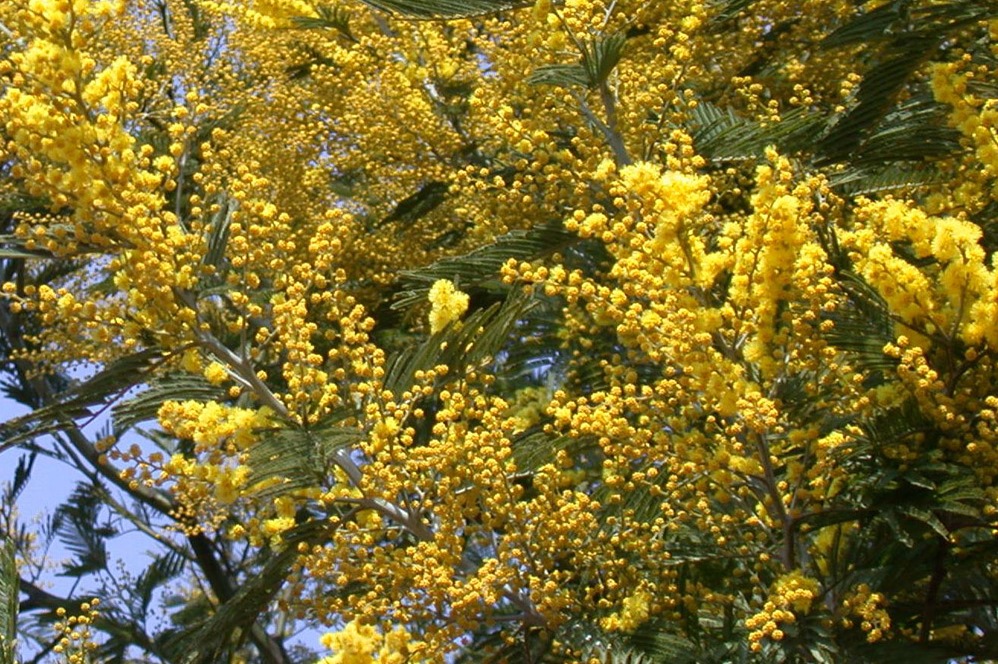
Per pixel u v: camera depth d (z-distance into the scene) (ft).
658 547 11.85
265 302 13.79
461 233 20.20
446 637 11.28
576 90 15.49
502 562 11.68
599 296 11.36
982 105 13.28
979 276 10.60
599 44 14.42
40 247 11.80
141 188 11.53
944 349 11.18
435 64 20.85
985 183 13.52
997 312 10.52
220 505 12.05
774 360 11.25
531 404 17.29
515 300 12.59
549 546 11.87
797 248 10.91
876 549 12.08
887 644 11.07
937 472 11.02
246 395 13.97
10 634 13.64
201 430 11.36
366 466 11.57
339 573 11.65
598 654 11.59
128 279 11.76
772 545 12.01
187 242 11.91
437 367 12.12
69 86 11.28
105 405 11.71
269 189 19.89
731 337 11.35
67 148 11.12
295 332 11.92
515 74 15.99
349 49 21.77
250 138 20.65
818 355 11.37
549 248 14.73
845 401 11.67
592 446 13.25
